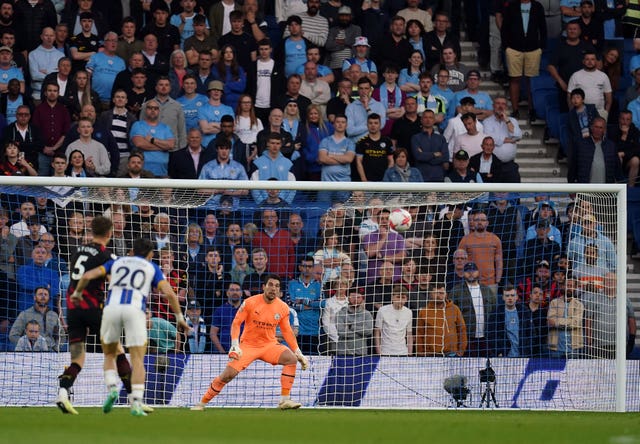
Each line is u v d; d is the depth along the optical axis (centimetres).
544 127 7312
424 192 5169
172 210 5347
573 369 4972
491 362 4934
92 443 2647
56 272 5206
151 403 4862
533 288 5269
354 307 5075
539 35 7412
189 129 6488
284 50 7100
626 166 6862
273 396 4894
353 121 6525
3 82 6588
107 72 6719
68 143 6116
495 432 3139
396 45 7088
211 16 7281
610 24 8106
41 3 7012
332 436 2952
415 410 4609
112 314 3494
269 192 5222
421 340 5072
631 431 3234
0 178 4656
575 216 5262
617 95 7531
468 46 7975
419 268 5112
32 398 4797
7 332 5131
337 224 5253
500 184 4881
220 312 5150
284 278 5328
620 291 4859
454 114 6906
